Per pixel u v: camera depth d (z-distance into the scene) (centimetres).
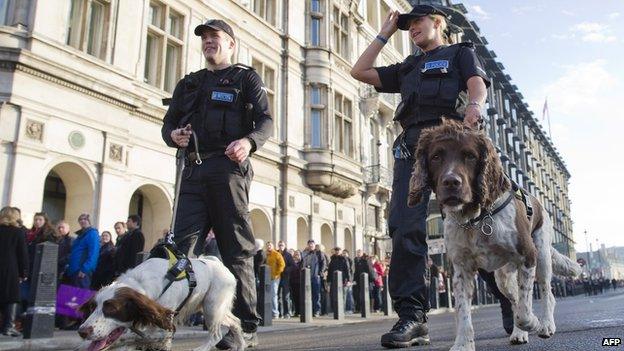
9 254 689
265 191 1655
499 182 263
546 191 6109
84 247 802
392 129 2589
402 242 362
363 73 411
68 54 1100
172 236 328
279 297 1248
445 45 386
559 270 400
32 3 1058
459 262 287
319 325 975
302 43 1964
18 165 980
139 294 256
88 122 1124
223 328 435
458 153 254
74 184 1131
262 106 385
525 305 288
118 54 1224
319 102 1966
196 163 374
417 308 357
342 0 2197
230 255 374
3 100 979
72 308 736
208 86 391
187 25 1452
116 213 1162
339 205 2033
